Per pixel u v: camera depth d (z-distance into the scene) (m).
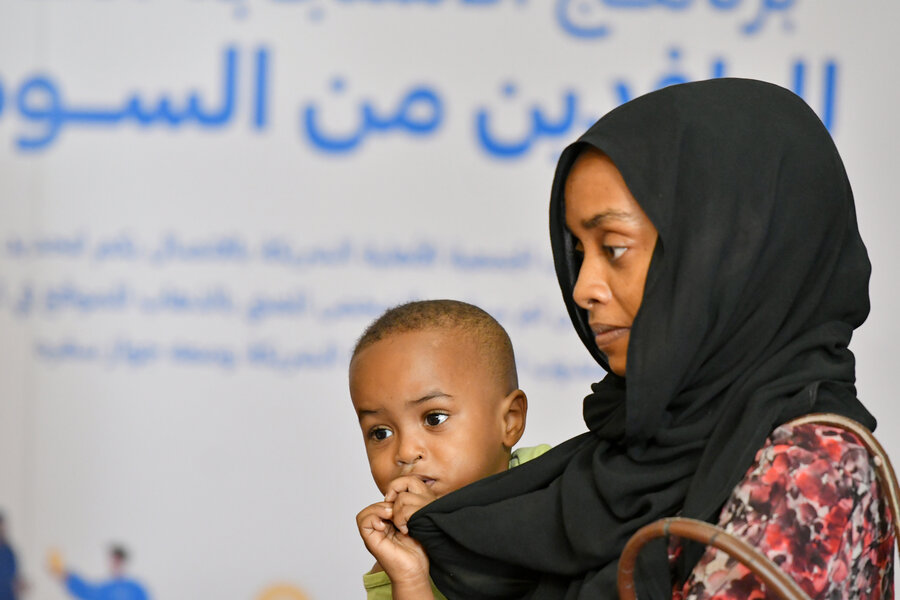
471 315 3.90
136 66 8.62
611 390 3.21
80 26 8.62
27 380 8.53
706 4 8.30
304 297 8.47
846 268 3.00
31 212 8.57
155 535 8.45
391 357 3.71
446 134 8.42
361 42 8.50
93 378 8.52
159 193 8.56
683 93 3.00
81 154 8.59
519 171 8.38
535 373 8.28
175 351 8.52
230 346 8.49
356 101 8.49
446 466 3.65
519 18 8.41
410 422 3.69
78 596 8.45
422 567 3.30
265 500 8.45
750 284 2.85
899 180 8.05
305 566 8.41
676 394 2.89
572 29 8.38
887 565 2.88
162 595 8.45
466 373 3.73
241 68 8.55
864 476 2.65
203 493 8.46
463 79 8.43
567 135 8.37
